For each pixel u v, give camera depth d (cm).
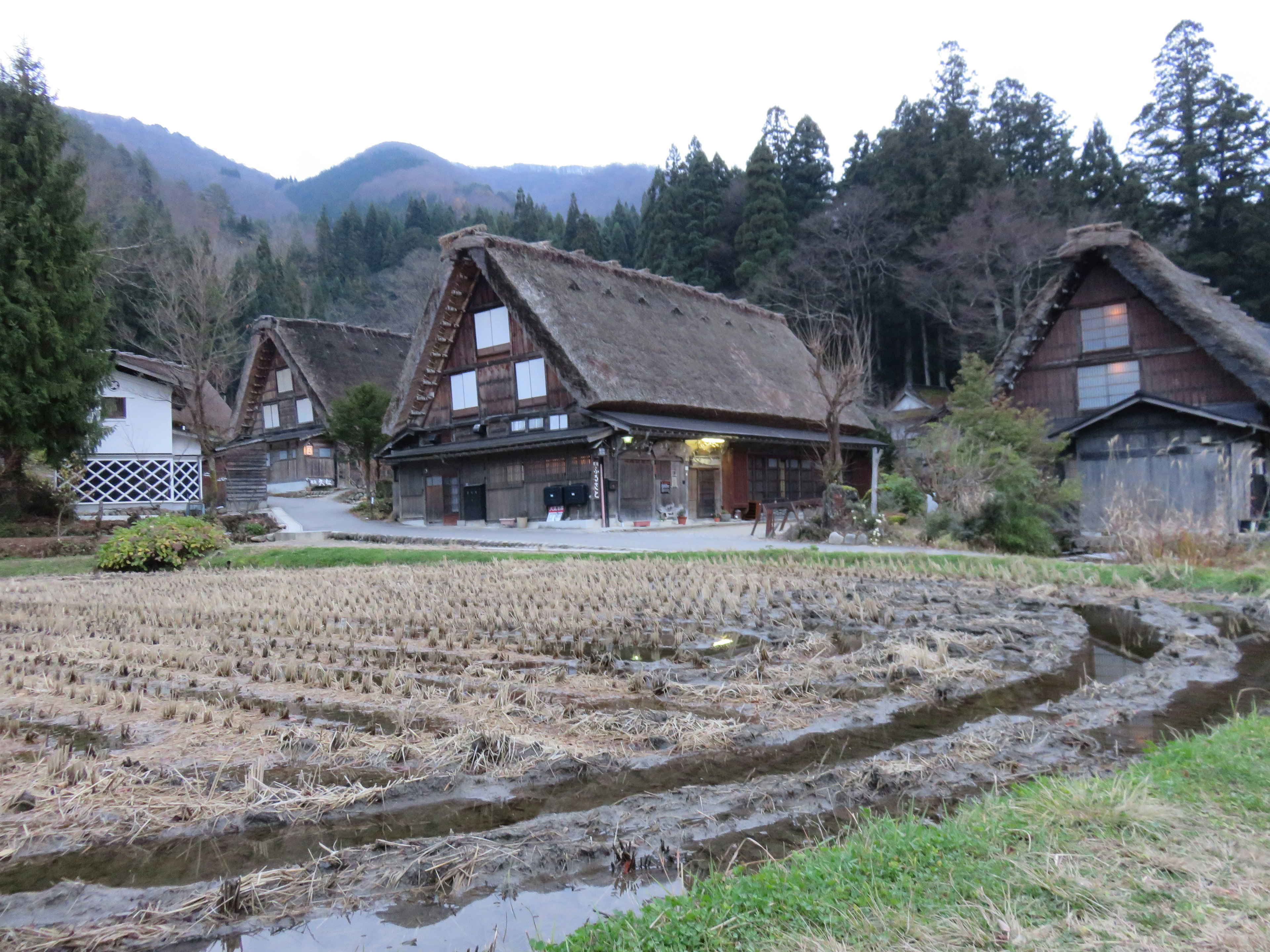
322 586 1147
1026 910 251
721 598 986
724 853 346
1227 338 1822
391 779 439
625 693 600
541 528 2094
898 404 4034
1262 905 246
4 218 1855
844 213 4219
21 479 2019
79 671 692
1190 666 679
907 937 238
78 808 399
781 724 526
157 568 1595
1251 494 1747
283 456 3688
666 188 5056
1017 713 554
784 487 2669
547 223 6919
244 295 3609
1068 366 2147
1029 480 1670
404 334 4303
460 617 899
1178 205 3831
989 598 1023
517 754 462
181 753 480
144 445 2505
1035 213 3784
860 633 827
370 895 315
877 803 395
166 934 291
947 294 4038
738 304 3222
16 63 1967
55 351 1903
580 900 312
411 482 2528
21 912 305
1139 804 326
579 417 2139
